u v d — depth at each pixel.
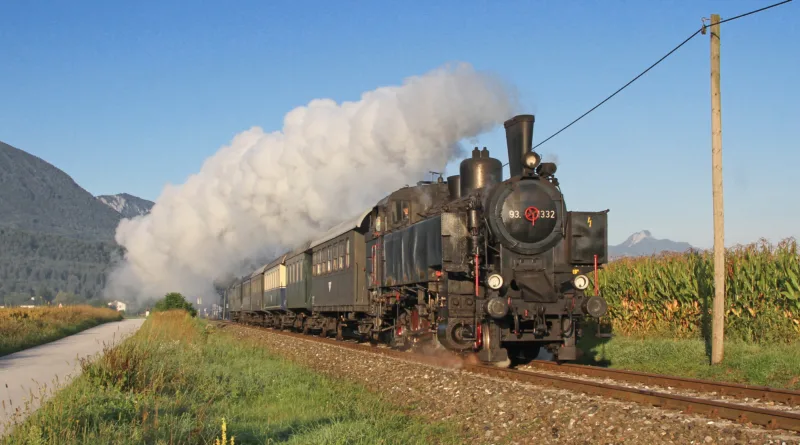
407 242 17.67
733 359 13.59
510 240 14.21
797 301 15.13
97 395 10.16
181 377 12.90
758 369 12.54
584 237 14.38
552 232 14.45
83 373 12.04
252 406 11.55
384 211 20.34
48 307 42.53
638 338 19.08
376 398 11.82
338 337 26.34
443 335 14.41
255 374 14.82
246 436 8.69
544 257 14.39
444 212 14.61
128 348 13.34
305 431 8.89
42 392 10.95
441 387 11.87
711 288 17.44
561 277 14.41
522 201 14.33
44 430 8.00
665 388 11.12
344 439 8.27
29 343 23.86
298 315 33.59
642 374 11.86
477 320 14.10
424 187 18.92
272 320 41.81
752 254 16.97
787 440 6.82
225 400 11.65
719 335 13.81
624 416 8.25
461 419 9.67
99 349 21.53
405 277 17.73
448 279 14.49
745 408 7.89
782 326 15.41
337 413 10.29
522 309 13.85
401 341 18.83
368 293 21.77
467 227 14.59
